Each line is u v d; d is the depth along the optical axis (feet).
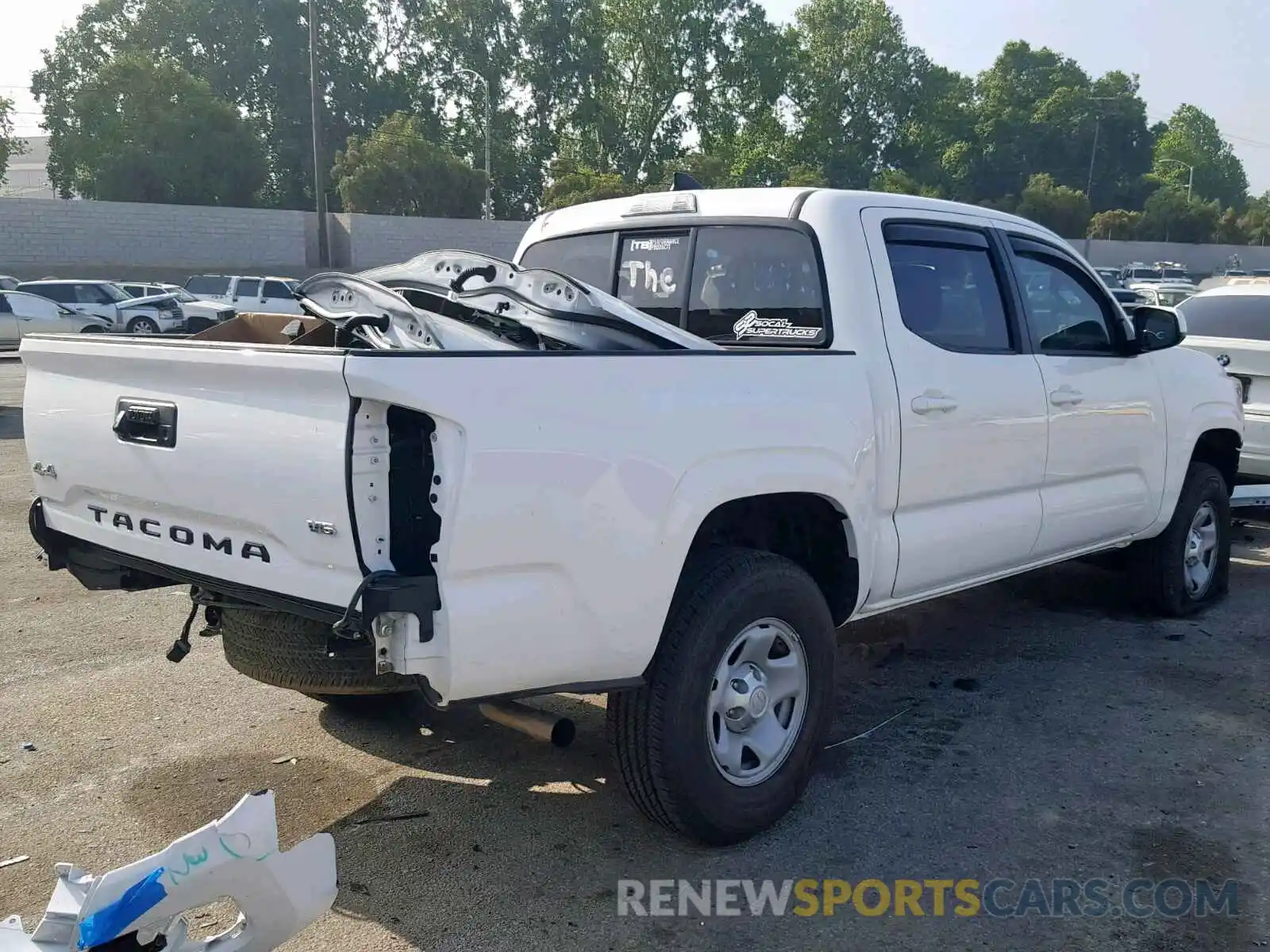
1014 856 11.63
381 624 9.04
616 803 12.78
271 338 13.79
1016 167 286.66
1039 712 15.60
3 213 120.37
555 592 9.82
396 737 14.55
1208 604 20.83
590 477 9.89
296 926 7.98
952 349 14.17
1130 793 13.08
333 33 203.51
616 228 15.88
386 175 155.22
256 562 10.03
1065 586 22.27
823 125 247.29
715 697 11.36
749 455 11.34
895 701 16.08
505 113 216.54
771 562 11.72
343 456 8.91
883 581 13.34
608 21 216.54
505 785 13.19
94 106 156.15
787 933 10.23
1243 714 15.53
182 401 10.37
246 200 159.43
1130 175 297.94
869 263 13.34
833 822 12.35
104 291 88.84
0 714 15.07
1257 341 25.86
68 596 20.54
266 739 14.42
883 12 244.83
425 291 12.83
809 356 12.12
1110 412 16.87
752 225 14.11
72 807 12.50
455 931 10.19
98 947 6.94
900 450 13.19
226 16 196.34
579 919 10.40
